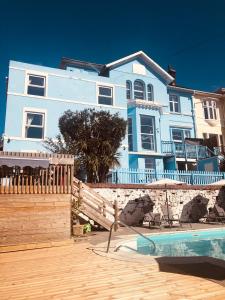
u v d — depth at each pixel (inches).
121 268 240.1
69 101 868.0
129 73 1053.2
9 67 813.9
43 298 171.0
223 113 1240.8
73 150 631.8
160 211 660.7
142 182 713.6
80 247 353.7
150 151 994.7
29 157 381.1
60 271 235.9
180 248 417.1
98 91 925.2
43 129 820.0
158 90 1091.9
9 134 769.6
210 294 169.0
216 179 822.5
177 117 1125.1
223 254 378.0
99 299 167.2
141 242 446.3
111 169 680.4
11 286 196.5
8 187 378.6
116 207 517.0
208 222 671.8
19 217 374.6
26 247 351.6
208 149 1040.8
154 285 190.4
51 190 399.5
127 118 976.9
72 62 1048.2
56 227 390.3
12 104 792.9
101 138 645.9
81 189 494.6
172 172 768.9
